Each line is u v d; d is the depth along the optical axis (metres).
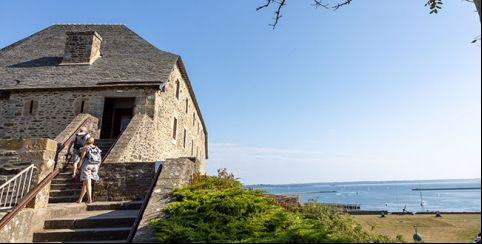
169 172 7.26
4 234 4.81
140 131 11.80
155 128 13.55
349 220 6.77
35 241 5.35
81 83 13.95
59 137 9.72
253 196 6.20
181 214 5.38
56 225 5.73
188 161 8.06
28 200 5.57
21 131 13.59
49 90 13.94
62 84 13.93
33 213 5.48
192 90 20.75
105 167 8.19
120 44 18.12
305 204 7.40
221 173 8.88
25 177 6.26
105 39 18.69
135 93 13.76
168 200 6.18
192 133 22.44
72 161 9.53
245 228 4.82
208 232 4.66
